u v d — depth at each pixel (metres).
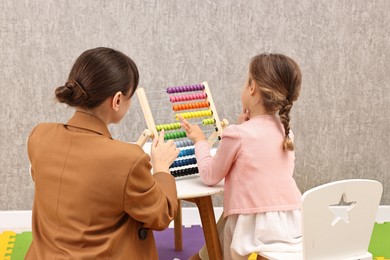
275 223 1.62
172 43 2.46
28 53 2.43
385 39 2.52
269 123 1.69
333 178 2.65
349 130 2.61
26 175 2.57
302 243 1.47
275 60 1.65
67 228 1.26
